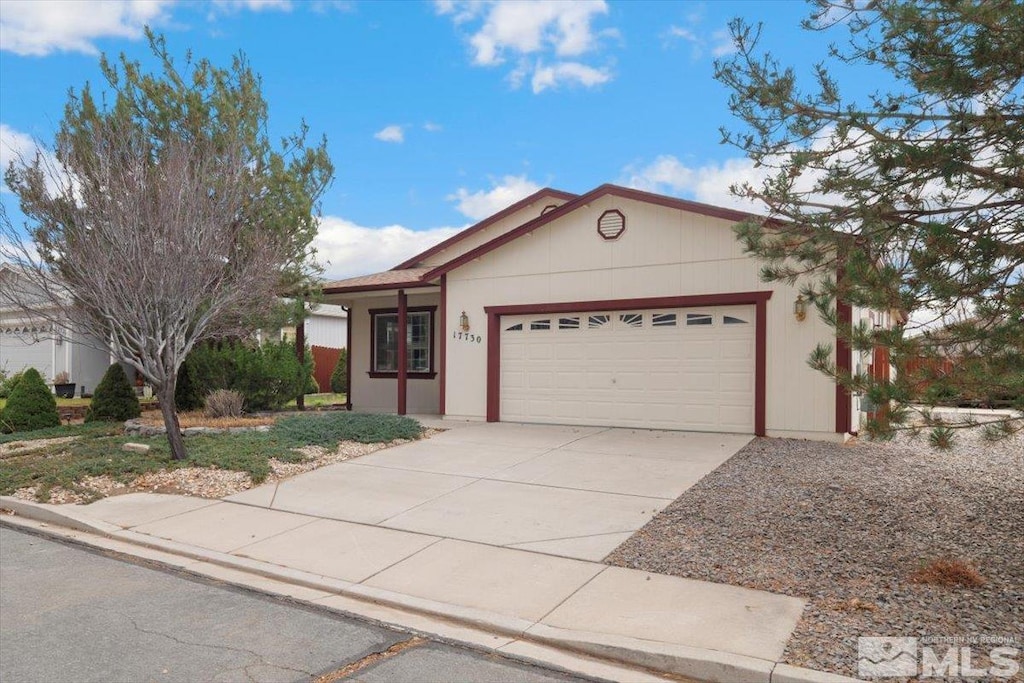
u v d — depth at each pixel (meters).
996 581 5.43
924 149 5.58
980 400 4.97
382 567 6.25
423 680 4.26
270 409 16.88
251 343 16.30
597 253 13.38
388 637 4.93
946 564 5.59
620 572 5.91
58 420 14.98
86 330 10.74
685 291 12.49
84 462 10.22
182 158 11.52
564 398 13.80
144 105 13.88
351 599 5.65
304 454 10.70
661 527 7.00
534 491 8.60
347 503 8.32
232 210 11.84
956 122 5.61
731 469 9.25
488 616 5.12
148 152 12.87
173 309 10.27
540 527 7.20
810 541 6.38
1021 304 5.03
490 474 9.54
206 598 5.72
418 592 5.64
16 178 11.12
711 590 5.42
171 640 4.85
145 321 9.98
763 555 6.09
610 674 4.37
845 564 5.82
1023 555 5.99
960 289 5.29
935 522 6.89
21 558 6.88
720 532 6.73
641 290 12.91
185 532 7.43
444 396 15.20
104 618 5.27
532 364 14.17
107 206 10.03
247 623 5.18
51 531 7.84
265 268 11.99
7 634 4.96
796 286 10.86
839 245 6.23
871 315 12.50
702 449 10.72
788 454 10.17
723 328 12.26
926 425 5.07
